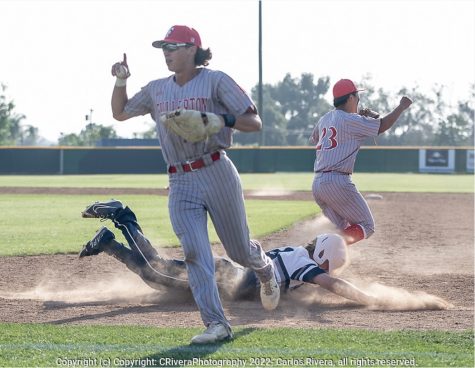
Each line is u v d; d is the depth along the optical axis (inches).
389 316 689.6
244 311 711.7
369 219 880.9
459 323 653.9
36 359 525.0
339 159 860.6
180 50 588.4
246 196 2487.7
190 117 555.5
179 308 730.8
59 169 4566.9
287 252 743.1
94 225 1503.4
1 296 794.2
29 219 1635.1
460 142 7696.9
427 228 1561.3
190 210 598.2
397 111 861.8
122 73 617.3
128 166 4680.1
